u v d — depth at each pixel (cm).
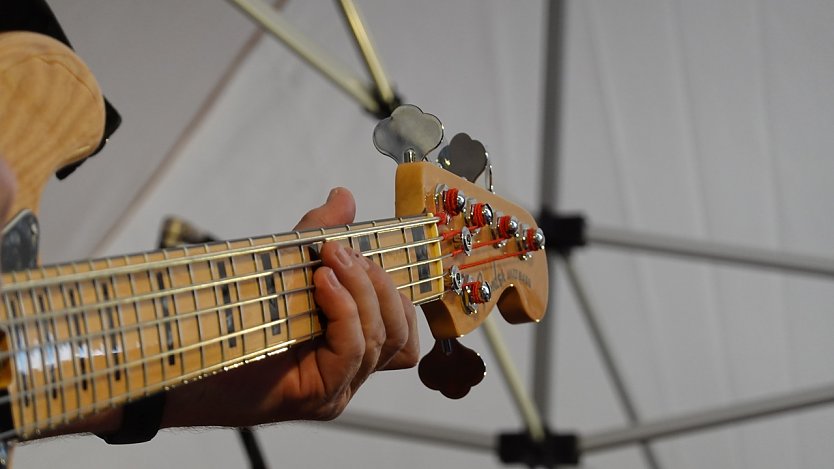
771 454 288
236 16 202
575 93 270
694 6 262
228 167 239
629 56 267
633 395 265
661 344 289
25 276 93
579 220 219
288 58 238
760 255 222
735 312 286
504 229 125
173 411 112
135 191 217
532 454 232
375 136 119
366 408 278
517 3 257
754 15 261
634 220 279
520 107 267
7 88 100
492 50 261
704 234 280
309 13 238
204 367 101
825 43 260
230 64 214
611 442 226
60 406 94
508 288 129
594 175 277
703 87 268
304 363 111
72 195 202
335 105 250
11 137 99
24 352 92
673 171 275
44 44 102
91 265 96
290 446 269
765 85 266
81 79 104
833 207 271
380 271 110
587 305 241
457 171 125
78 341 95
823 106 265
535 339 229
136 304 97
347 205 121
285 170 248
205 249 102
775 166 272
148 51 194
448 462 280
